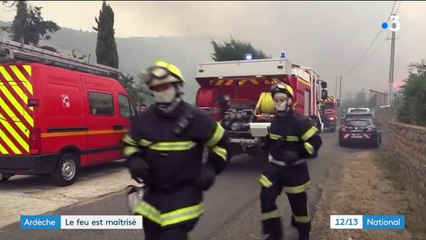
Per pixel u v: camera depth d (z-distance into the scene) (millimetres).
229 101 11312
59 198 7621
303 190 4914
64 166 8711
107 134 10125
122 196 7836
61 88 8750
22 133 8102
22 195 7828
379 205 7039
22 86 8164
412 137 8641
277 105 4848
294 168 4887
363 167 11820
